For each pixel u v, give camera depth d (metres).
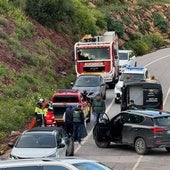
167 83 88.00
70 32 106.81
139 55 133.00
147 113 46.41
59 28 102.31
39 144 40.38
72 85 72.31
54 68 86.00
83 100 59.91
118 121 48.69
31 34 89.62
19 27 88.00
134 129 46.72
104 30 126.62
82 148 49.66
